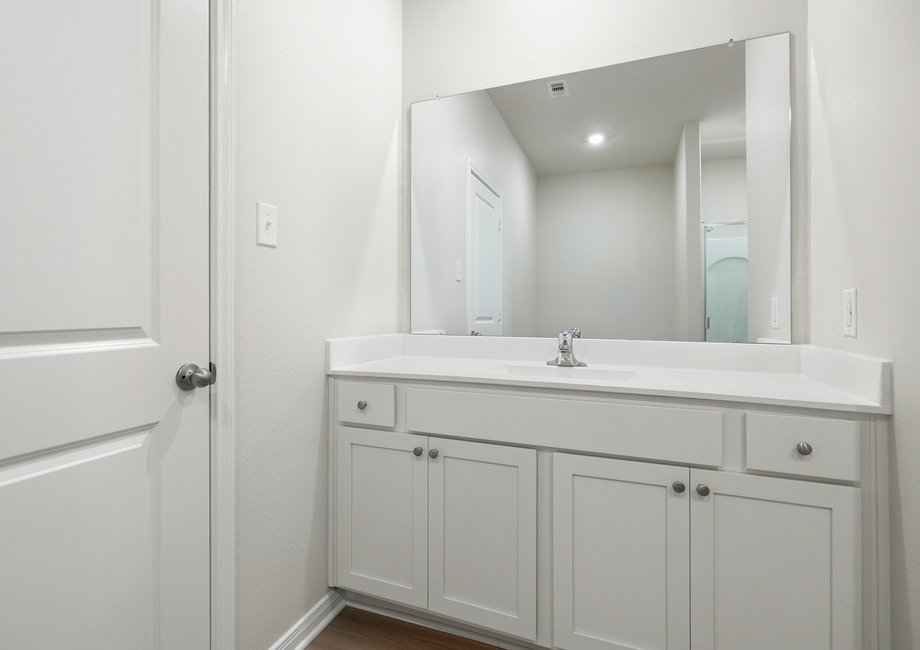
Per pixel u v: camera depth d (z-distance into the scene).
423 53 1.93
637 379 1.34
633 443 1.14
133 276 0.93
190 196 1.05
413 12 1.95
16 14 0.74
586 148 1.70
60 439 0.81
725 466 1.06
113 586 0.90
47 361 0.79
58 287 0.80
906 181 0.87
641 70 1.62
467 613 1.31
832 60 1.20
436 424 1.35
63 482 0.82
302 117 1.39
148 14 0.96
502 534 1.27
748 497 1.03
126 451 0.92
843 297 1.13
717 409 1.07
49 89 0.79
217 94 1.10
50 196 0.79
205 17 1.08
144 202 0.95
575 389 1.19
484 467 1.30
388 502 1.42
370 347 1.70
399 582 1.40
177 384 1.02
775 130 1.45
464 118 1.86
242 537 1.19
